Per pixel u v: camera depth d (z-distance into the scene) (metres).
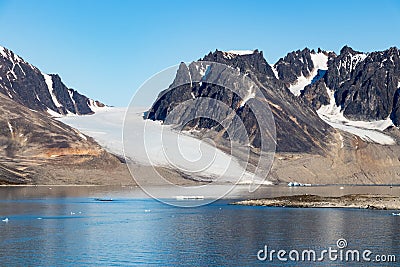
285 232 88.50
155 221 101.81
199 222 100.56
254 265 66.69
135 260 68.50
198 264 67.00
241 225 96.44
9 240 80.38
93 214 112.69
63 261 67.94
